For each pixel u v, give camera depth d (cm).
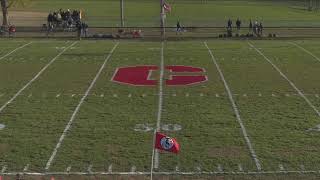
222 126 5197
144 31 12550
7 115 5556
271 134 4959
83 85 6919
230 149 4578
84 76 7475
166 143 3638
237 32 12538
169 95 6406
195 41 11081
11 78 7362
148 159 4350
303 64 8412
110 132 5019
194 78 7350
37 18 16100
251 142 4747
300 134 4959
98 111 5709
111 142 4744
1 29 12188
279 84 6994
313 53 9469
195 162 4288
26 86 6869
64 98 6262
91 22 15212
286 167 4181
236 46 10331
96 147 4616
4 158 4356
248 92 6556
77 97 6312
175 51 9669
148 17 17188
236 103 6041
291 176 4019
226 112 5678
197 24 14700
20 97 6306
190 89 6712
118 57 9006
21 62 8588
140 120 5388
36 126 5188
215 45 10462
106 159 4344
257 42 10925
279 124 5262
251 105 5959
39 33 12281
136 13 18800
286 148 4600
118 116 5522
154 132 5019
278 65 8325
